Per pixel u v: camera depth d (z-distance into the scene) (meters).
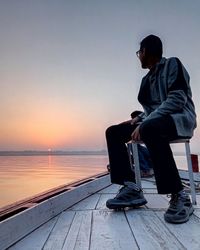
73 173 19.14
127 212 1.76
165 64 1.73
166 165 1.55
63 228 1.46
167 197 2.27
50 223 1.56
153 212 1.75
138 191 1.84
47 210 1.62
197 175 3.68
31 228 1.41
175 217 1.48
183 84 1.63
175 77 1.64
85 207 1.96
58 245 1.21
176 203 1.53
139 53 1.89
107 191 2.79
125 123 1.96
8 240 1.20
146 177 3.89
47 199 1.66
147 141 1.60
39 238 1.31
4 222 1.18
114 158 1.89
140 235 1.31
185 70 1.70
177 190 1.52
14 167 29.59
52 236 1.34
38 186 11.37
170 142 1.98
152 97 1.85
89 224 1.52
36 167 29.83
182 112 1.64
